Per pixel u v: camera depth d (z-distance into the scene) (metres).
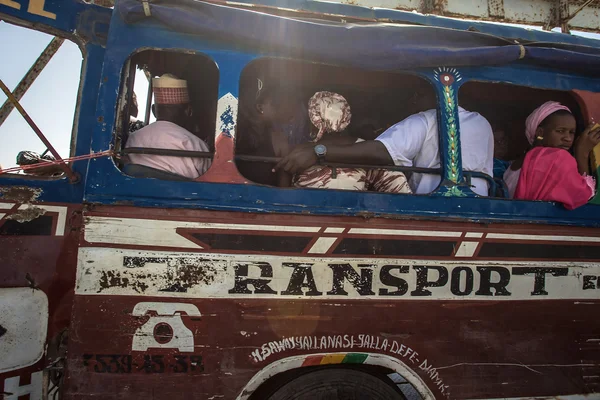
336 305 2.25
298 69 2.94
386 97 3.50
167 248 2.11
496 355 2.43
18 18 2.30
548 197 2.61
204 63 2.76
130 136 2.41
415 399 3.26
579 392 2.55
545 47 2.67
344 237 2.28
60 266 2.26
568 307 2.57
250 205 2.20
